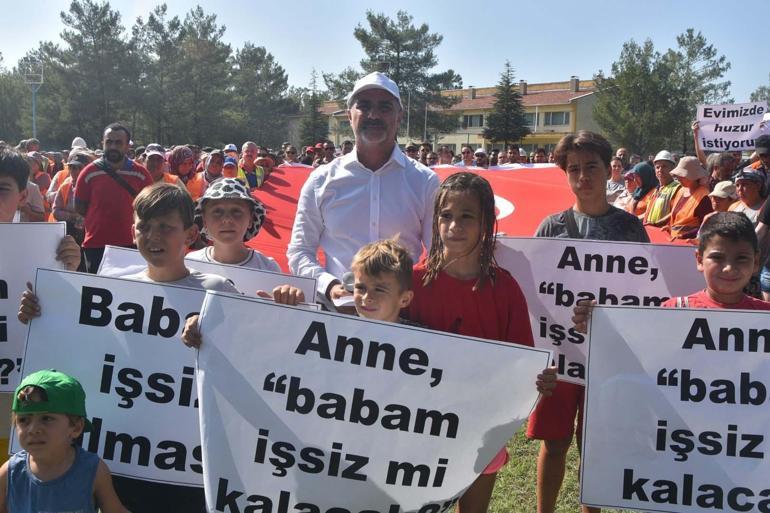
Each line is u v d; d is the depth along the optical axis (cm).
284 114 8375
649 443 263
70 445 253
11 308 312
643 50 6028
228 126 6569
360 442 241
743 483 256
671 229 735
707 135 1032
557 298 343
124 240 671
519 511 382
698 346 261
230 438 237
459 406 243
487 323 280
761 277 570
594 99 7825
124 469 267
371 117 339
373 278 265
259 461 238
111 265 328
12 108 6975
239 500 238
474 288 278
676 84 5959
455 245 274
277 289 276
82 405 249
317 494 240
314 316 239
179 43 6438
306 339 239
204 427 237
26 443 240
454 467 245
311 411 239
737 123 1009
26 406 237
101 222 663
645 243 334
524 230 711
